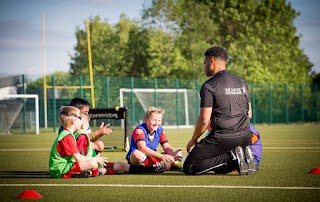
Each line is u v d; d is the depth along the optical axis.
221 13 50.47
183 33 46.84
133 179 7.09
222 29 50.75
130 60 47.19
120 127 26.95
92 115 12.79
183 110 34.47
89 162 7.23
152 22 45.81
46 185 6.57
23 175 7.79
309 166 8.66
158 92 33.31
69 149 7.26
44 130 29.83
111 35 48.28
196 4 47.53
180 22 45.81
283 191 5.84
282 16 51.19
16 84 29.78
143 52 45.59
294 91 39.03
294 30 51.25
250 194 5.68
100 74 46.97
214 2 52.00
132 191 6.01
